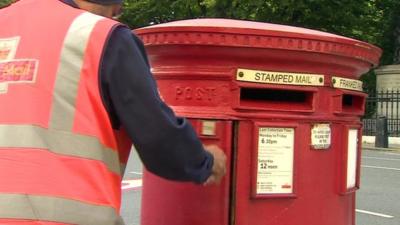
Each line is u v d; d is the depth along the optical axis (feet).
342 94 8.67
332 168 8.65
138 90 6.39
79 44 6.51
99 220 6.23
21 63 6.65
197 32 7.93
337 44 8.16
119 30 6.59
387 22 87.25
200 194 8.20
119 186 6.69
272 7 75.00
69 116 6.38
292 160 8.25
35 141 6.33
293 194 8.23
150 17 92.12
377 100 74.02
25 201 6.12
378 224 24.57
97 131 6.41
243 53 7.93
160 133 6.36
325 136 8.48
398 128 72.64
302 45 7.91
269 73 8.10
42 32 6.74
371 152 60.70
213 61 8.14
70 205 6.16
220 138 8.11
